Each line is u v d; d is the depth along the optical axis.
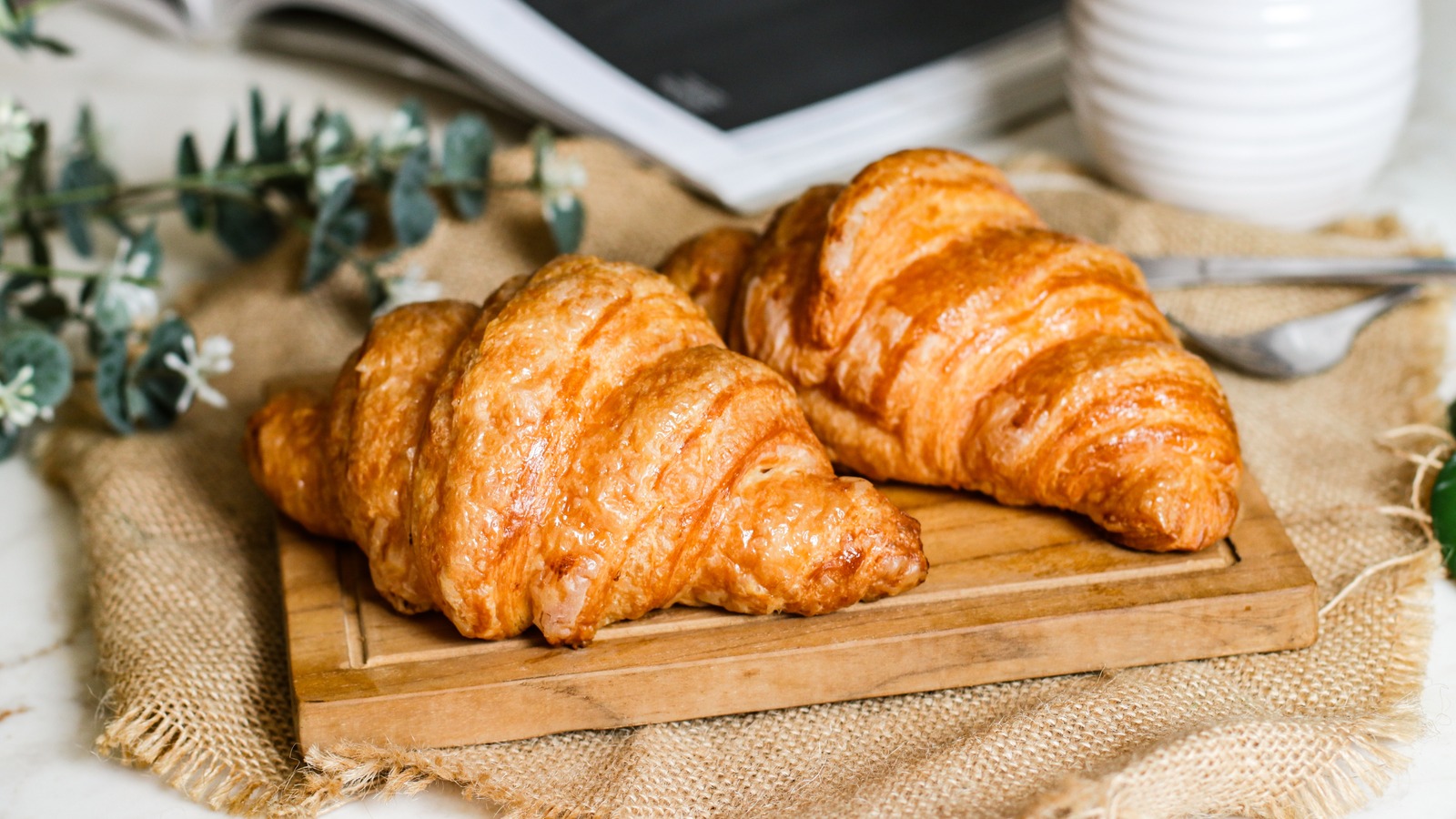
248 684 0.61
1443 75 0.82
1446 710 0.60
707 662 0.59
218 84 0.84
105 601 0.62
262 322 0.72
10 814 0.59
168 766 0.59
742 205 0.74
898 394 0.62
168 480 0.66
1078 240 0.63
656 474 0.58
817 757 0.59
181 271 0.76
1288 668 0.60
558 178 0.72
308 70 0.85
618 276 0.60
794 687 0.60
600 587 0.58
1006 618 0.60
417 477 0.59
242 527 0.65
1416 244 0.72
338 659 0.59
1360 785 0.58
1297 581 0.60
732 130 0.76
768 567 0.59
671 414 0.58
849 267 0.62
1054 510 0.62
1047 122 0.80
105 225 0.78
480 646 0.60
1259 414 0.67
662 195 0.75
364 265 0.71
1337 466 0.66
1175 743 0.57
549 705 0.59
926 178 0.63
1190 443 0.61
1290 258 0.70
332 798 0.58
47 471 0.68
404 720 0.59
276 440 0.62
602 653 0.59
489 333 0.59
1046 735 0.58
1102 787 0.56
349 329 0.71
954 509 0.63
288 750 0.60
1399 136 0.76
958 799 0.58
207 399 0.67
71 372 0.67
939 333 0.61
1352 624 0.61
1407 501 0.64
